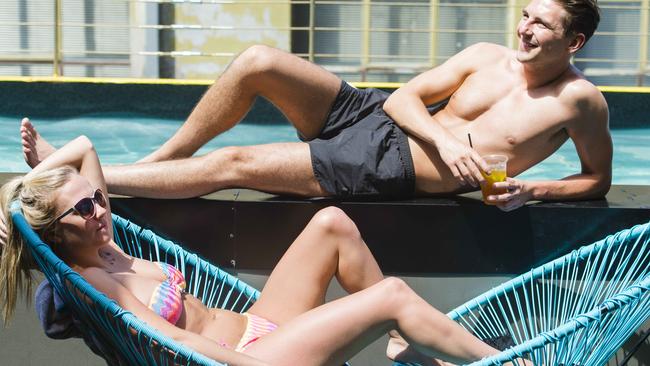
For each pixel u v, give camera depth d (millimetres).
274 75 4078
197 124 4156
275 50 4121
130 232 3777
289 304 3465
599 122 4004
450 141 3920
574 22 3850
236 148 4047
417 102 4121
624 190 4359
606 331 3172
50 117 7949
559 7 3848
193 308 3328
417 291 4090
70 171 3236
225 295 4078
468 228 4035
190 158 4066
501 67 4184
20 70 9938
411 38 10125
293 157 4035
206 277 3732
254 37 10273
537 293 3738
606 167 4125
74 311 3129
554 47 3896
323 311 3195
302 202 4023
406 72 10203
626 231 3646
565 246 4039
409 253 4062
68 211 3164
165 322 3068
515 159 4070
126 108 8125
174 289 3291
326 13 10195
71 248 3221
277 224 4039
